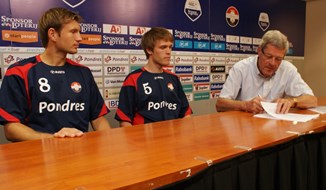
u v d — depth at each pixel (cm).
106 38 233
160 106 181
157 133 103
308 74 498
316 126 114
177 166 66
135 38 251
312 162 116
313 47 488
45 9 202
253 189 92
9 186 54
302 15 432
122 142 90
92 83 155
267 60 175
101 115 157
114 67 240
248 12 352
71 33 139
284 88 194
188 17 291
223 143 88
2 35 187
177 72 286
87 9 221
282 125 117
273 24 387
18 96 130
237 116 143
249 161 89
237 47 345
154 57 186
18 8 191
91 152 78
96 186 54
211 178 77
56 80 140
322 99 219
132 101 178
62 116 138
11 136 124
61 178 58
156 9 264
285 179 103
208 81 317
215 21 317
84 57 221
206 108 319
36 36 200
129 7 245
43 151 80
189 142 89
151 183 58
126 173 61
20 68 134
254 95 198
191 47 296
